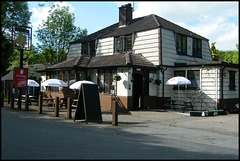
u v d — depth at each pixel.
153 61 17.42
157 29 17.41
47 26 26.34
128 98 15.31
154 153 5.88
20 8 12.39
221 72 16.11
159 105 17.17
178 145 7.08
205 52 21.84
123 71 15.60
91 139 7.20
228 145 7.53
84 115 11.25
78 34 29.41
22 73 14.98
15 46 14.53
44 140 6.71
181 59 18.84
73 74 18.06
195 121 12.35
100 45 21.27
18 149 5.67
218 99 15.85
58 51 27.38
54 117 12.12
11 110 14.77
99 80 17.36
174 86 18.16
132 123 11.17
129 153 5.73
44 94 21.19
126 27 20.52
